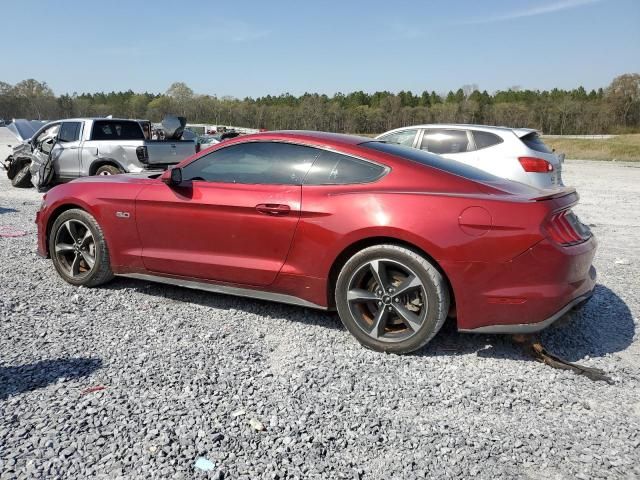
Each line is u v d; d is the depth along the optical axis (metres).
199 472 2.28
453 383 3.19
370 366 3.40
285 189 3.91
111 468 2.30
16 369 3.21
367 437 2.59
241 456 2.41
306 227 3.76
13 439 2.48
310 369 3.33
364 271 3.62
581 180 18.44
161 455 2.39
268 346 3.69
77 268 4.91
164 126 11.81
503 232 3.29
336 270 3.82
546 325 3.34
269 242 3.92
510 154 7.79
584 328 4.12
